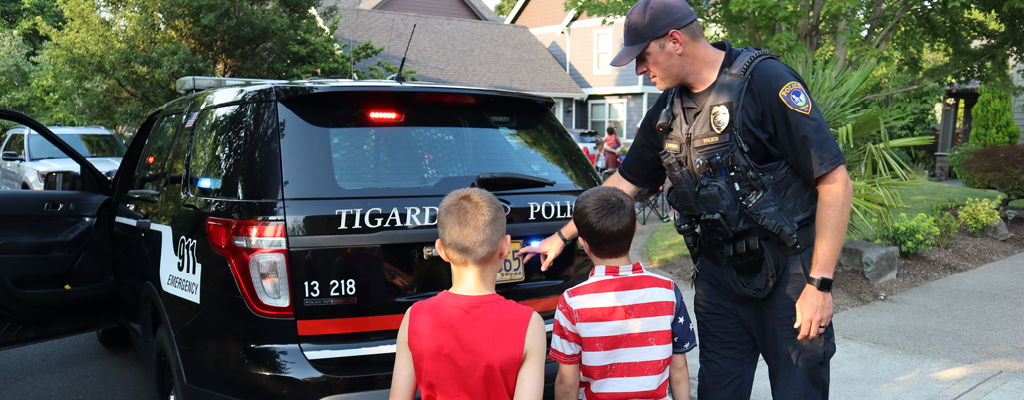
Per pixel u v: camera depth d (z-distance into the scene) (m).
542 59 25.72
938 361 4.07
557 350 2.15
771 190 2.11
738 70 2.12
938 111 19.86
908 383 3.75
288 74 15.25
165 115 3.83
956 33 9.11
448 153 2.79
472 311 1.89
